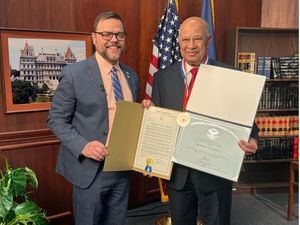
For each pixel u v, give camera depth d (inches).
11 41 80.2
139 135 61.4
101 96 58.7
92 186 59.7
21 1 81.5
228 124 57.6
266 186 128.8
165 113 60.3
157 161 61.1
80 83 58.2
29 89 85.2
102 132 59.0
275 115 130.1
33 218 65.0
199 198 65.6
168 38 102.6
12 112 83.3
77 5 92.1
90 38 94.4
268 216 108.7
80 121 59.7
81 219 61.7
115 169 59.5
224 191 65.9
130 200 114.0
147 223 103.4
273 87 123.3
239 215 109.3
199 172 63.0
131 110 58.8
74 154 57.4
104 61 60.7
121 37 58.9
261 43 129.7
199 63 63.0
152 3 108.7
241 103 57.1
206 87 59.1
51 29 87.6
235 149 57.5
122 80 63.6
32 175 70.6
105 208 66.2
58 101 59.2
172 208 68.3
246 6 127.8
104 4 97.8
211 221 66.1
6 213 61.7
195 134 59.3
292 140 126.0
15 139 85.0
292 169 104.2
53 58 88.0
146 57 110.3
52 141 91.0
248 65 120.0
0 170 80.4
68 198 97.3
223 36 126.2
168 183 66.2
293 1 127.6
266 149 125.1
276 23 130.4
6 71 80.8
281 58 122.2
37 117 88.6
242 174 134.7
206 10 108.8
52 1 87.0
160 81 67.1
